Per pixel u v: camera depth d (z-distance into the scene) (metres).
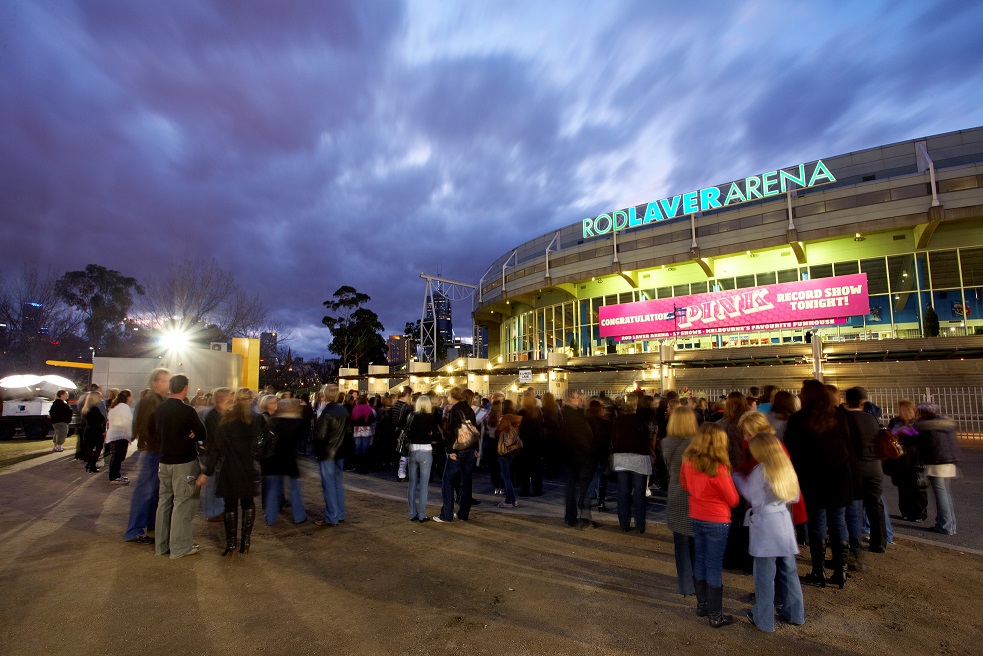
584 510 6.88
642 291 32.97
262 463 6.83
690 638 3.67
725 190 30.05
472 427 7.21
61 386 21.75
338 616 4.00
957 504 7.81
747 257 29.39
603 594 4.48
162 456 5.51
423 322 54.81
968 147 27.41
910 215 23.55
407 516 7.41
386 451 11.59
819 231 25.59
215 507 7.48
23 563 5.25
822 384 4.76
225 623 3.86
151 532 6.39
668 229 30.62
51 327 43.59
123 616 3.98
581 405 7.80
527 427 8.95
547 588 4.61
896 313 24.94
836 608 4.21
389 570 5.07
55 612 4.05
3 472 11.27
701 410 9.77
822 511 4.73
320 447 6.91
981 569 5.10
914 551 5.65
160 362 19.59
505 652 3.45
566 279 34.72
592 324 35.22
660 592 4.53
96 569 5.07
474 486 10.34
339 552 5.67
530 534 6.43
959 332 23.50
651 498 8.77
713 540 3.88
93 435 11.17
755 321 26.27
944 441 6.33
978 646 3.57
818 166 26.42
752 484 3.93
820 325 25.17
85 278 53.53
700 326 27.78
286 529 6.67
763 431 4.10
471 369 38.38
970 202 22.36
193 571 5.04
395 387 45.41
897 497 8.52
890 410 19.77
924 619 4.01
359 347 68.81
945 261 24.14
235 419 5.68
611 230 33.06
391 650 3.46
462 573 4.99
